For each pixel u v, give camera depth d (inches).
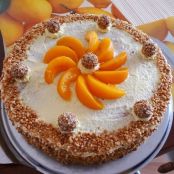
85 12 19.0
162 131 14.2
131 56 15.0
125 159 13.5
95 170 13.2
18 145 13.6
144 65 14.8
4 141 13.6
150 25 18.8
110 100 13.5
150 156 13.6
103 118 13.2
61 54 14.3
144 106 13.0
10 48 16.8
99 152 12.5
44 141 12.8
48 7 19.1
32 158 13.3
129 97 13.7
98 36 15.6
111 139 12.7
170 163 16.0
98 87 13.2
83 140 12.6
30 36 15.4
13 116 13.2
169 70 14.8
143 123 13.2
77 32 15.7
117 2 19.6
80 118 13.1
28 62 14.6
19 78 13.7
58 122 12.6
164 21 19.0
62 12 18.9
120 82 13.9
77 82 13.3
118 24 16.1
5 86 14.0
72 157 13.1
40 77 14.0
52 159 13.4
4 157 13.4
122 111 13.4
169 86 14.3
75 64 13.9
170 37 18.3
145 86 14.1
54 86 13.7
